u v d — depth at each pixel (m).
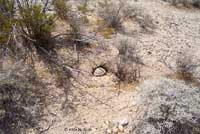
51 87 2.98
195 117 2.57
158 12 5.47
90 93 3.03
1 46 3.13
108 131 2.67
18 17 3.33
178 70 3.64
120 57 3.62
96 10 4.58
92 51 3.61
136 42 4.09
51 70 3.16
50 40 3.44
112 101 2.99
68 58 3.39
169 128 2.52
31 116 2.68
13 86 2.81
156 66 3.67
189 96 2.70
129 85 3.22
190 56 3.98
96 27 4.11
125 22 4.58
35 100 2.81
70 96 2.95
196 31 5.12
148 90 2.72
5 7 3.33
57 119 2.71
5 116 2.62
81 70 3.27
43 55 3.29
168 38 4.50
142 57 3.78
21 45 3.26
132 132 2.67
